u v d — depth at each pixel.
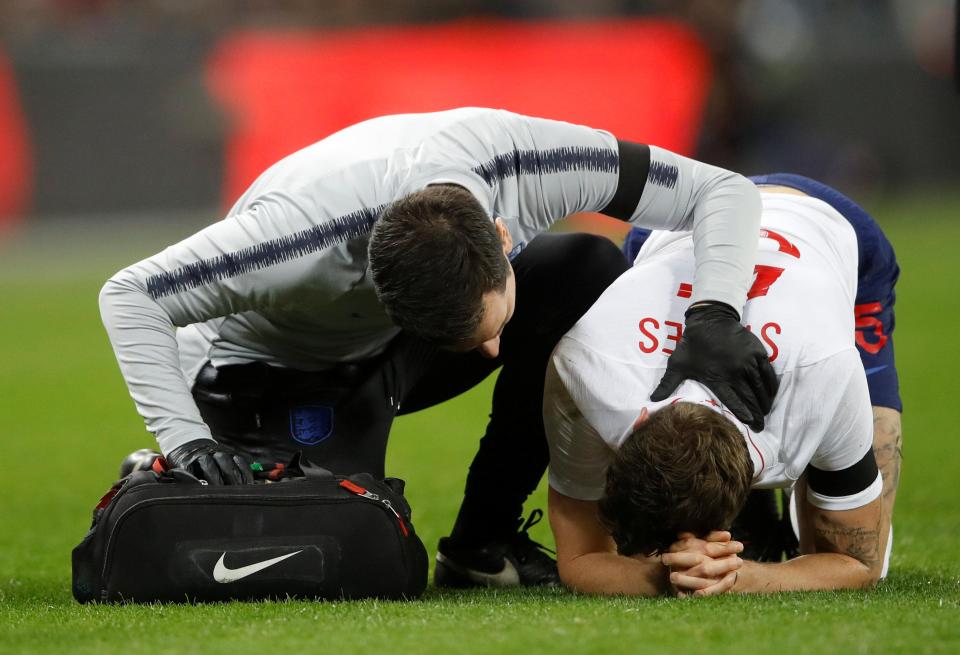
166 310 8.42
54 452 17.91
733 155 41.84
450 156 8.49
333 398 9.83
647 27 40.91
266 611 7.75
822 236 9.27
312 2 42.56
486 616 7.51
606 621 7.22
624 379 8.08
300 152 9.08
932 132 44.53
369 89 40.84
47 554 11.44
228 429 9.89
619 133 40.72
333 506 8.18
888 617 7.23
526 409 9.60
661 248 9.30
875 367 9.70
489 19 41.56
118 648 6.82
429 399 10.62
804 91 43.31
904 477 14.77
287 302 8.59
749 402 7.82
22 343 28.72
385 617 7.53
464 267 7.67
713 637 6.77
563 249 9.71
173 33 41.28
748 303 8.28
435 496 14.12
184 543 8.05
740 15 41.41
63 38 41.22
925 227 40.31
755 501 10.15
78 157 41.34
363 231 8.33
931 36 44.44
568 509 8.80
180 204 41.66
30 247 40.91
